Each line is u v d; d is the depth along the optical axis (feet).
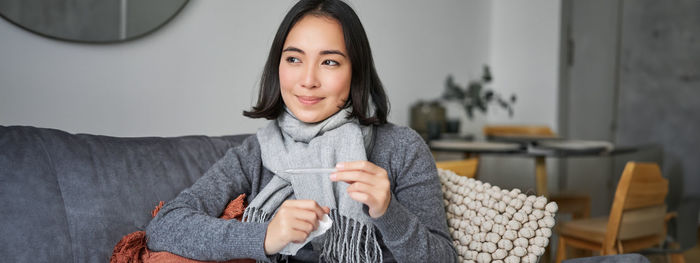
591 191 13.34
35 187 3.42
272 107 3.68
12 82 5.79
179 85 7.36
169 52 7.22
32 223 3.31
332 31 3.32
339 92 3.40
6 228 3.21
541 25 13.82
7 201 3.29
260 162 3.76
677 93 12.13
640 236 6.35
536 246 3.15
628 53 12.87
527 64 14.08
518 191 3.32
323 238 3.31
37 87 5.99
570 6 13.44
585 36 13.46
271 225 2.75
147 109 7.01
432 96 12.52
